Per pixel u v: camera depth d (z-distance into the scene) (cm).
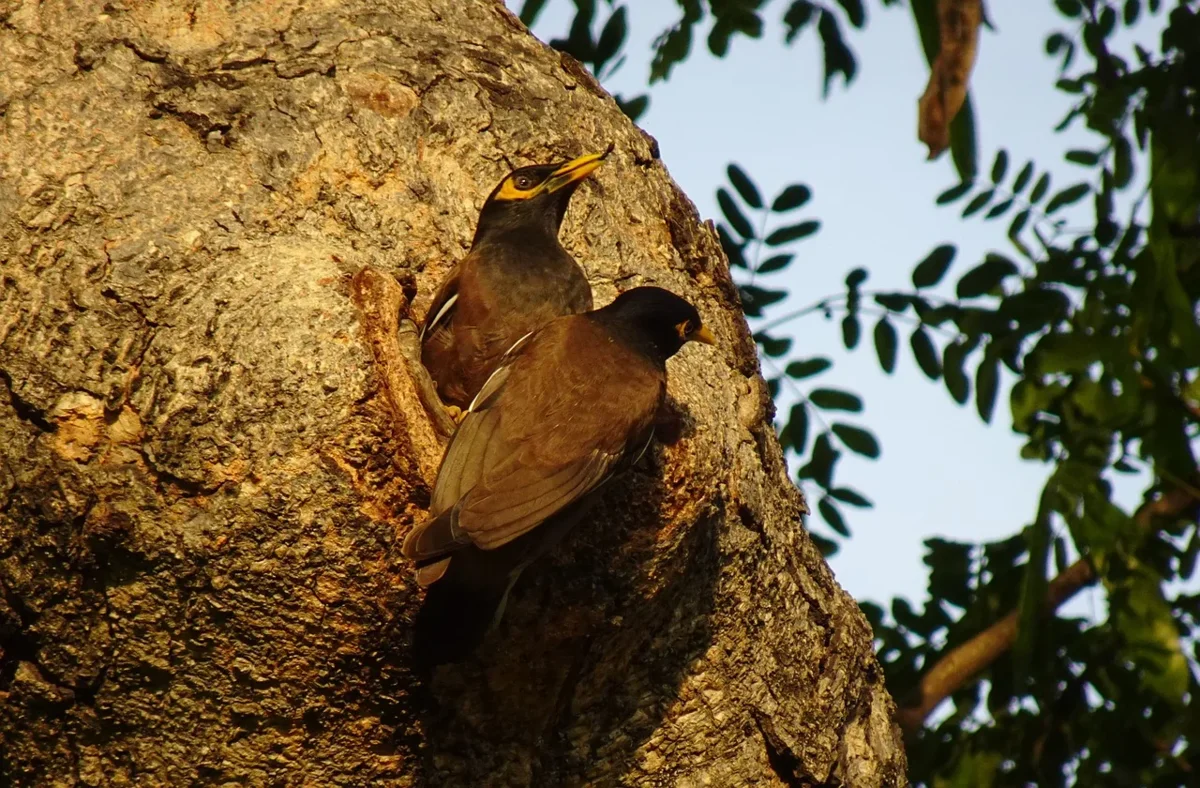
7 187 988
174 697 925
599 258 1153
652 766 1056
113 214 986
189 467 898
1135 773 1416
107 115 1037
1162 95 1402
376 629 915
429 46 1165
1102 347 1257
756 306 1414
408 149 1108
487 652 954
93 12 1077
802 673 1126
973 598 1493
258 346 907
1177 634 1216
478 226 1086
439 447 916
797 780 1116
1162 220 1247
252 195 1035
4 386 933
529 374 913
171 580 904
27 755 945
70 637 923
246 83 1088
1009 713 1456
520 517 842
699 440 1000
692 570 1027
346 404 898
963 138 878
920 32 862
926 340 1383
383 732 952
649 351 958
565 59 1252
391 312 932
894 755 1205
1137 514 1400
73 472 913
